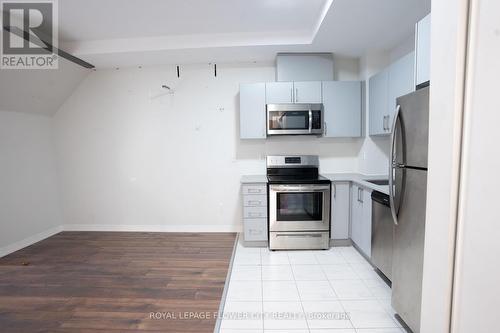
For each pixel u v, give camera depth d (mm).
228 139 3721
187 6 2391
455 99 947
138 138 3793
